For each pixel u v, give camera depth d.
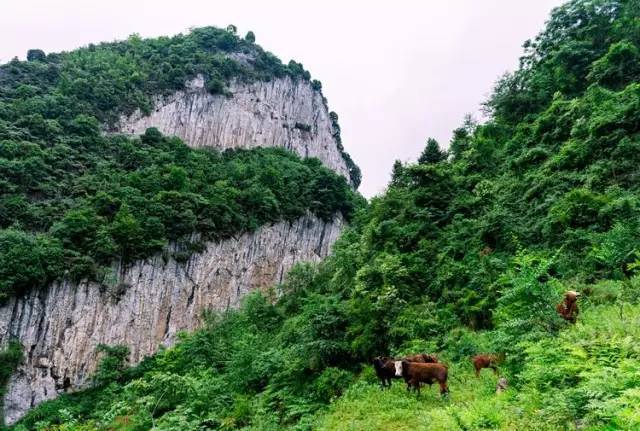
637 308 9.90
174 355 33.25
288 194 72.06
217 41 106.12
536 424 6.71
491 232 22.50
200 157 72.31
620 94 27.62
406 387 12.86
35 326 40.66
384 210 29.36
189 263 54.31
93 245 45.75
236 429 16.47
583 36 39.75
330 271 41.34
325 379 15.97
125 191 52.94
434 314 18.41
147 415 20.28
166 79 84.94
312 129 112.88
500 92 43.31
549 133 30.31
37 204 48.78
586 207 19.92
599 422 5.73
